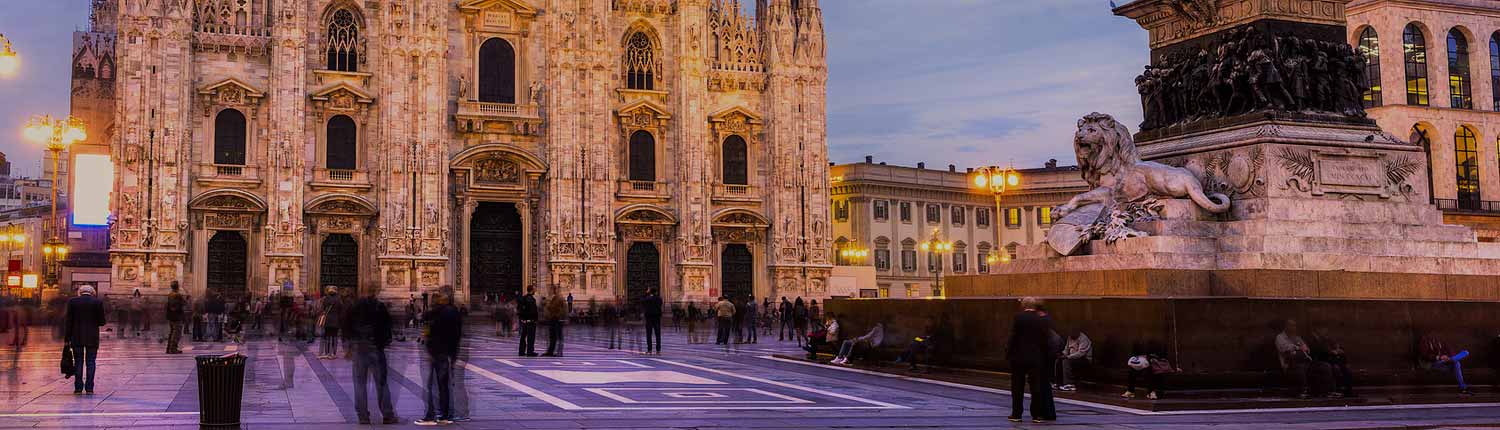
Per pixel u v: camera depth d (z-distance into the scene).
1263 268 25.30
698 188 82.75
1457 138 85.25
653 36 83.81
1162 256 25.53
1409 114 83.00
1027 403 21.91
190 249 73.81
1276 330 22.53
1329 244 26.34
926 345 28.62
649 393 23.80
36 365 31.20
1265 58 28.02
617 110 81.94
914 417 19.56
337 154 76.69
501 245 81.00
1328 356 22.56
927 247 100.06
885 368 30.34
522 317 38.41
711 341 53.44
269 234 74.25
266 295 72.81
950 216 114.31
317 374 29.03
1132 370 21.88
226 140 75.12
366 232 77.06
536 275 80.31
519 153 79.25
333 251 76.69
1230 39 29.23
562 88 80.12
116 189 72.06
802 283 84.38
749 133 85.06
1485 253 27.94
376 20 77.62
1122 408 21.28
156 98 72.62
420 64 77.06
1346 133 28.41
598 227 80.25
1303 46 28.81
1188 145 29.11
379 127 77.00
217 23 74.88
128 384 25.53
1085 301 23.88
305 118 75.81
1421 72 84.31
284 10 75.12
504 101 80.19
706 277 82.44
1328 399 21.97
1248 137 27.64
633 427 17.88
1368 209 27.66
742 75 84.88
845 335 33.75
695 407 20.98
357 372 18.66
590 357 37.75
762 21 86.94
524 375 28.80
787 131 84.69
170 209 72.62
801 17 86.12
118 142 72.31
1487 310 24.08
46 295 64.12
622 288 81.81
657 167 83.00
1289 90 28.38
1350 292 24.97
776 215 84.12
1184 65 30.39
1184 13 30.50
